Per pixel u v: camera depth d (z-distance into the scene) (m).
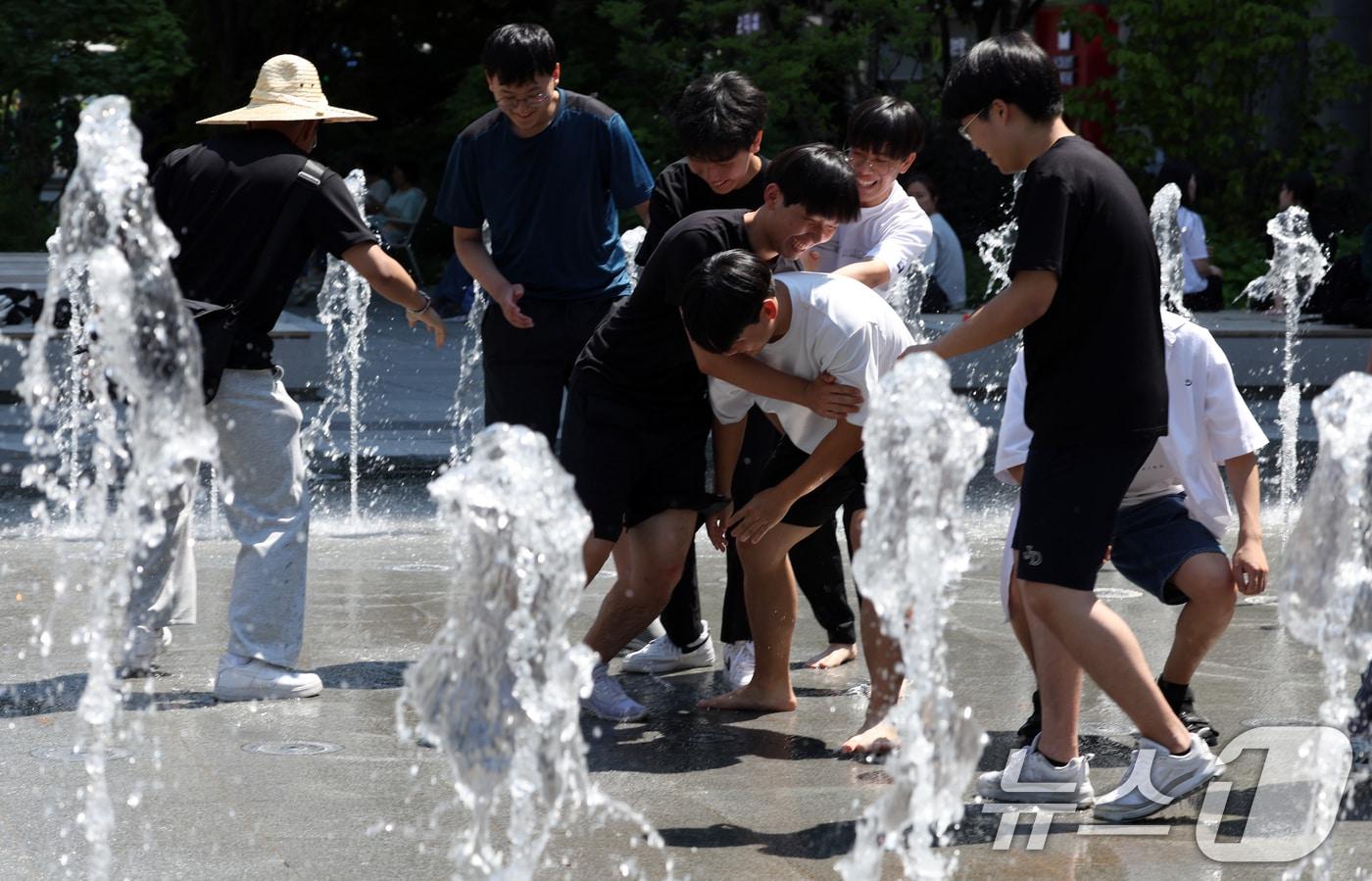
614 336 8.65
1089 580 6.91
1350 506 6.54
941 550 6.00
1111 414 6.79
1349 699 8.96
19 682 9.16
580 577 5.93
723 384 8.48
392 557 13.84
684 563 9.66
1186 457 7.85
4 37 32.28
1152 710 6.97
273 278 8.86
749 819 7.13
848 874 6.11
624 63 36.16
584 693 6.03
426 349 29.53
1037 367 6.93
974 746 6.04
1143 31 37.53
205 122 9.02
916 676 6.05
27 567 12.59
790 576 8.84
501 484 5.88
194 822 6.96
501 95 10.02
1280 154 37.75
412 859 6.55
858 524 9.08
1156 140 38.22
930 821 6.12
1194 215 28.86
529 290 10.33
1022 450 7.93
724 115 9.19
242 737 8.23
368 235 9.07
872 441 5.98
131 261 7.34
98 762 7.55
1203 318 27.64
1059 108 6.98
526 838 6.13
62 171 40.47
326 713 8.70
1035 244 6.68
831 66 36.81
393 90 48.84
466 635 6.02
